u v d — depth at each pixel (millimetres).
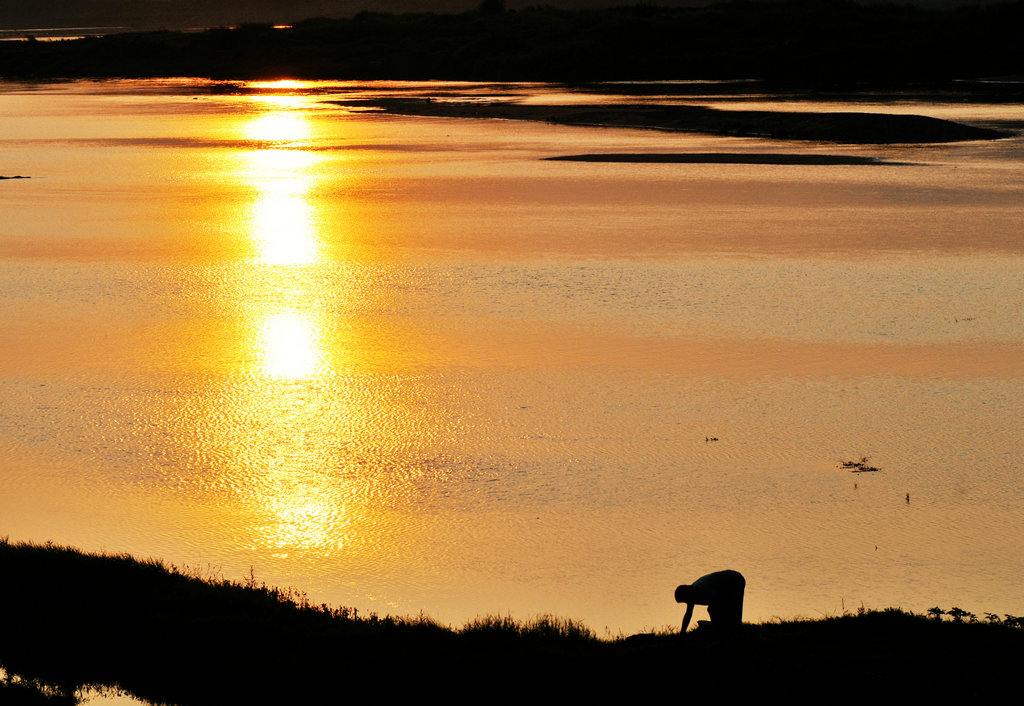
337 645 16062
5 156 94125
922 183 76062
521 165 87750
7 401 30844
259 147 101188
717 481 25375
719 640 15859
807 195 71250
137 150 98750
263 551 21656
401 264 50031
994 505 24016
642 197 70938
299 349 36344
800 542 22156
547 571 20797
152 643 16078
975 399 31250
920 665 15195
